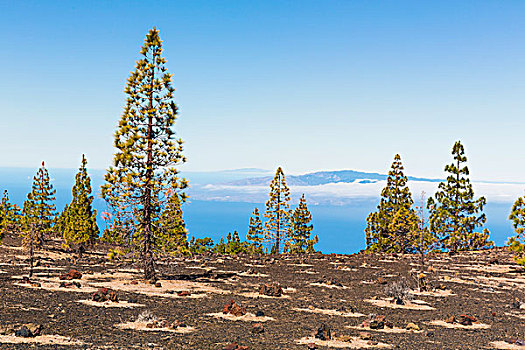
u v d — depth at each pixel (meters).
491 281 37.44
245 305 23.75
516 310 25.75
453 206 64.94
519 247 41.34
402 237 56.53
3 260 40.69
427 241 33.12
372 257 56.47
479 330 20.00
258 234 72.56
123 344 14.62
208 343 15.43
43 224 65.12
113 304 21.64
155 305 22.28
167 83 32.16
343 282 35.66
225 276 37.19
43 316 18.00
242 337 16.56
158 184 31.62
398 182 73.56
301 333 17.75
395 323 20.72
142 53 32.19
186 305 22.88
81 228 55.00
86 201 59.19
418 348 16.08
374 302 26.62
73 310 19.59
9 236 63.34
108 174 30.94
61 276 30.08
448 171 66.31
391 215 72.12
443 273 42.00
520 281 37.84
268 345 15.56
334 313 22.75
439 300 28.14
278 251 72.56
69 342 14.40
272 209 72.50
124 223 31.36
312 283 34.38
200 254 59.06
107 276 33.31
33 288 24.88
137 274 35.94
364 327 19.44
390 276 39.41
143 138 31.88
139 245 31.53
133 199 31.16
